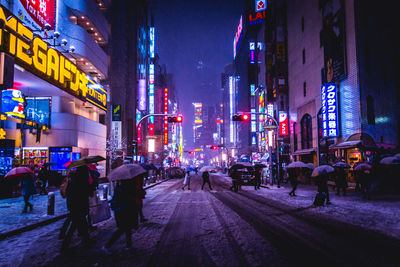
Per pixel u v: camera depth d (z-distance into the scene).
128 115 54.06
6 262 5.52
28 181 11.40
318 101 27.34
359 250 5.77
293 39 35.06
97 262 5.33
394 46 25.16
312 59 28.84
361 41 21.00
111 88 45.59
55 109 26.09
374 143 20.52
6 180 16.50
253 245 6.26
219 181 37.19
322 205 12.24
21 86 22.11
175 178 49.38
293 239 6.73
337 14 22.97
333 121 22.44
